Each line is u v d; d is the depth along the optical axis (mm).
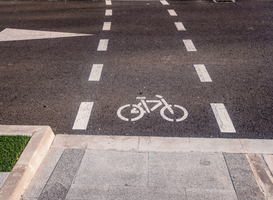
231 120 4590
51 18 10289
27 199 3242
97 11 11016
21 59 7078
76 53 7305
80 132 4422
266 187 3299
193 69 6312
